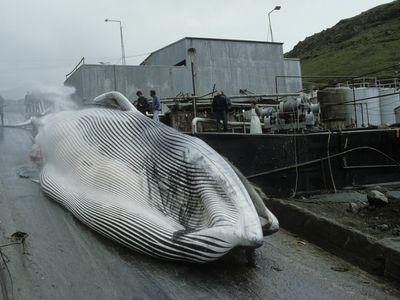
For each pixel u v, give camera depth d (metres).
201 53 30.95
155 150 9.29
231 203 7.88
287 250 9.12
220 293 6.96
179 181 8.63
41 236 8.46
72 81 27.42
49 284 6.80
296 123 16.50
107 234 8.23
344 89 20.81
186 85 29.80
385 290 7.45
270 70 33.19
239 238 7.20
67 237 8.46
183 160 8.76
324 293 7.19
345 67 101.00
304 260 8.60
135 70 27.50
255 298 6.90
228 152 13.48
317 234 9.56
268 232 8.44
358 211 11.02
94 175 9.43
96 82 26.14
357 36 132.00
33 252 7.78
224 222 7.39
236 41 32.06
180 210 8.44
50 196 10.26
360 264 8.41
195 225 8.08
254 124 16.05
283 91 33.59
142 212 8.23
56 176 10.55
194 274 7.47
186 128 20.00
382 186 15.18
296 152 14.25
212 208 7.76
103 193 8.99
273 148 13.93
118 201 8.59
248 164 13.63
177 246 7.40
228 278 7.48
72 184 9.87
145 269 7.47
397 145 15.69
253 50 32.69
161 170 8.94
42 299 6.38
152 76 28.09
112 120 10.30
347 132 15.02
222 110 16.38
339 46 128.25
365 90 25.86
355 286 7.53
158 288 6.95
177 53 31.55
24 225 8.96
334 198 13.35
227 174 8.33
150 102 20.25
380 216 10.45
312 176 14.48
